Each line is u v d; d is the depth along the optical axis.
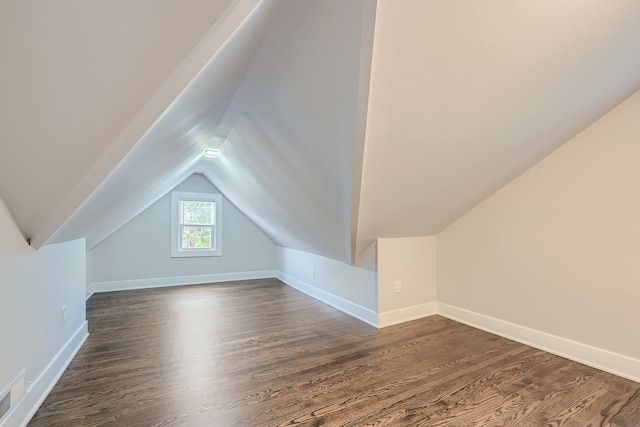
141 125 1.30
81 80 1.11
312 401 1.89
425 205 2.79
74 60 1.06
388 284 3.27
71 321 2.49
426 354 2.55
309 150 2.18
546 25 1.45
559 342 2.54
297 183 2.75
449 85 1.61
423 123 1.81
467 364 2.37
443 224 3.39
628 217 2.17
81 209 1.70
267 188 3.38
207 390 2.00
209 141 3.10
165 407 1.82
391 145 1.90
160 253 5.06
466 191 2.79
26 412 1.68
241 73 1.77
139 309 3.80
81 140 1.30
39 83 1.09
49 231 1.70
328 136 1.92
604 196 2.29
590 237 2.37
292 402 1.88
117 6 0.94
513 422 1.70
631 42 1.70
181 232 5.26
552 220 2.59
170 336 2.93
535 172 2.70
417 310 3.47
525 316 2.78
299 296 4.45
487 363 2.39
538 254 2.68
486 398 1.92
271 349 2.64
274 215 4.05
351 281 3.62
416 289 3.47
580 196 2.42
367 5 1.15
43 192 1.47
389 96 1.56
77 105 1.19
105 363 2.37
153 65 1.12
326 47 1.41
